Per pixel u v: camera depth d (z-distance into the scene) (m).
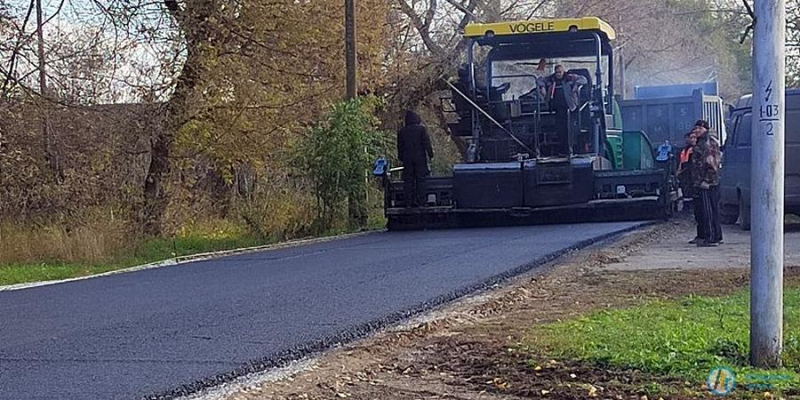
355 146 22.59
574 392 6.38
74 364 7.68
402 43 34.19
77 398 6.59
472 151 21.03
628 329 8.05
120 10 22.20
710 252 14.39
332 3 25.41
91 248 18.02
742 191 18.73
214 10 23.20
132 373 7.29
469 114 21.23
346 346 8.23
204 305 10.60
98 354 8.05
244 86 24.16
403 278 12.09
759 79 6.66
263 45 24.36
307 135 23.48
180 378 7.07
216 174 25.61
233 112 24.22
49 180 22.27
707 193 15.41
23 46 21.45
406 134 21.02
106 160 23.17
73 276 15.34
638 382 6.51
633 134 22.56
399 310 9.71
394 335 8.51
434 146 29.72
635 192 19.62
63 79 22.27
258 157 24.64
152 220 22.52
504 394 6.48
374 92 30.48
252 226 22.34
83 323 9.70
